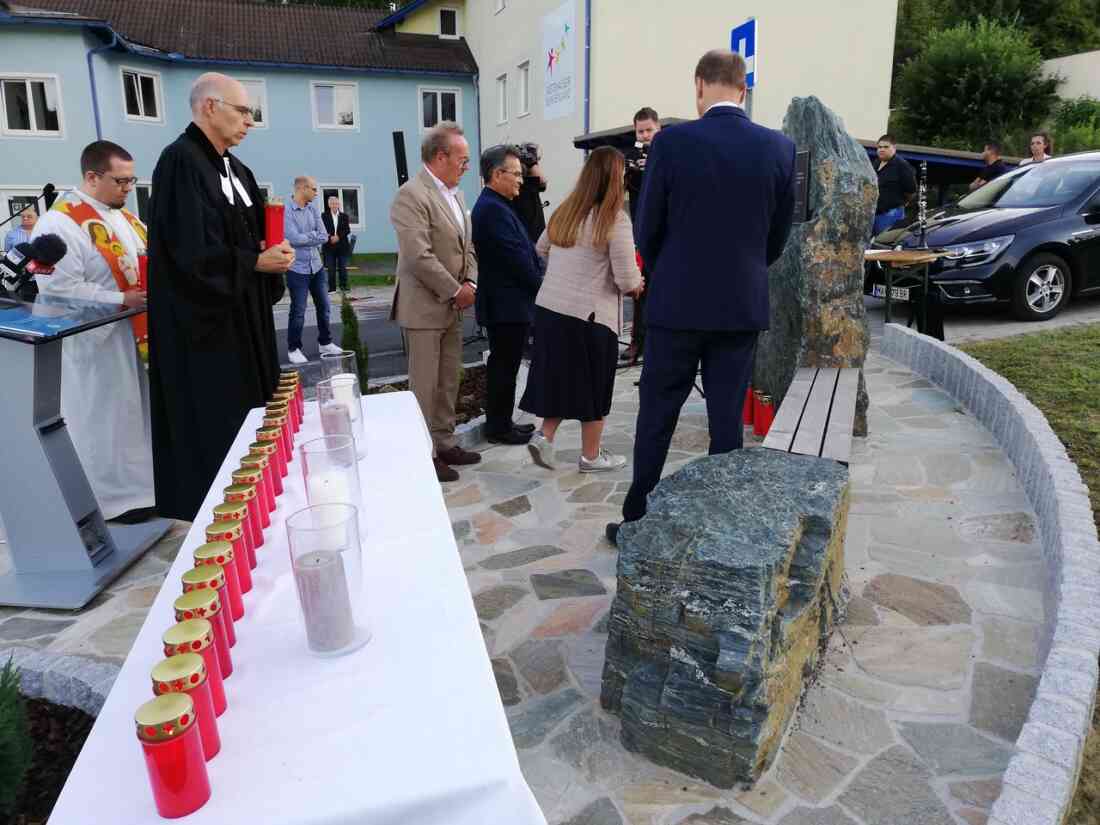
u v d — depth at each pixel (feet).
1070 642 7.59
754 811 6.79
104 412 13.47
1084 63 87.25
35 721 8.12
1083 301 29.43
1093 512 11.41
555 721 8.04
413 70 82.84
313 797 3.31
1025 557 10.91
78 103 68.44
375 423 8.86
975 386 17.04
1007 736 7.55
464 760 3.48
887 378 20.53
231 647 4.35
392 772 3.43
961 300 25.67
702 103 10.46
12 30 65.92
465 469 15.53
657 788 7.11
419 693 3.93
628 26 51.13
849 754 7.40
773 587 6.93
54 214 13.32
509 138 70.64
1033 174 28.81
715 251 9.98
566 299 13.73
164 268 11.39
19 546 11.50
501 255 15.65
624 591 7.54
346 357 8.86
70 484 11.49
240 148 81.61
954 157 48.44
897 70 118.93
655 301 10.43
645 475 11.03
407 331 14.78
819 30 55.88
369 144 85.10
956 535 11.69
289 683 4.04
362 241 87.45
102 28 66.74
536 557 11.80
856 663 8.74
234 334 11.94
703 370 10.80
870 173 14.73
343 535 4.19
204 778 3.26
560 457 16.08
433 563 5.26
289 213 27.43
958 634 9.21
